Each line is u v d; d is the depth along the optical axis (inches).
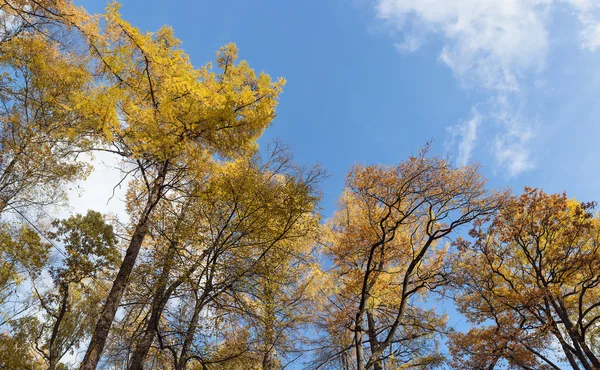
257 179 315.3
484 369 416.5
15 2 245.1
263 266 292.8
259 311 308.7
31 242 368.8
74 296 378.6
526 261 498.9
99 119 242.8
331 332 387.2
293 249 335.3
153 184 322.3
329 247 425.1
